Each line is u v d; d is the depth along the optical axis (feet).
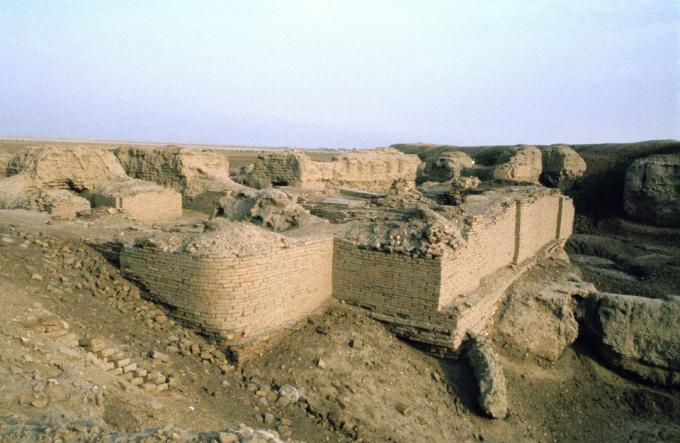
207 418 23.68
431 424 30.89
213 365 29.22
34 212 45.14
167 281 31.71
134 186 59.00
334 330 35.78
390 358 35.06
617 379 47.78
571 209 79.30
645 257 89.56
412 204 50.57
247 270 30.89
